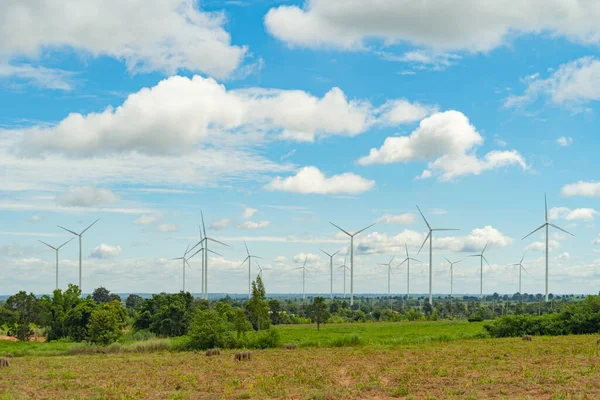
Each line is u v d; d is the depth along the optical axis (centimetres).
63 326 10681
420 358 5697
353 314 18388
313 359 5906
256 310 9506
